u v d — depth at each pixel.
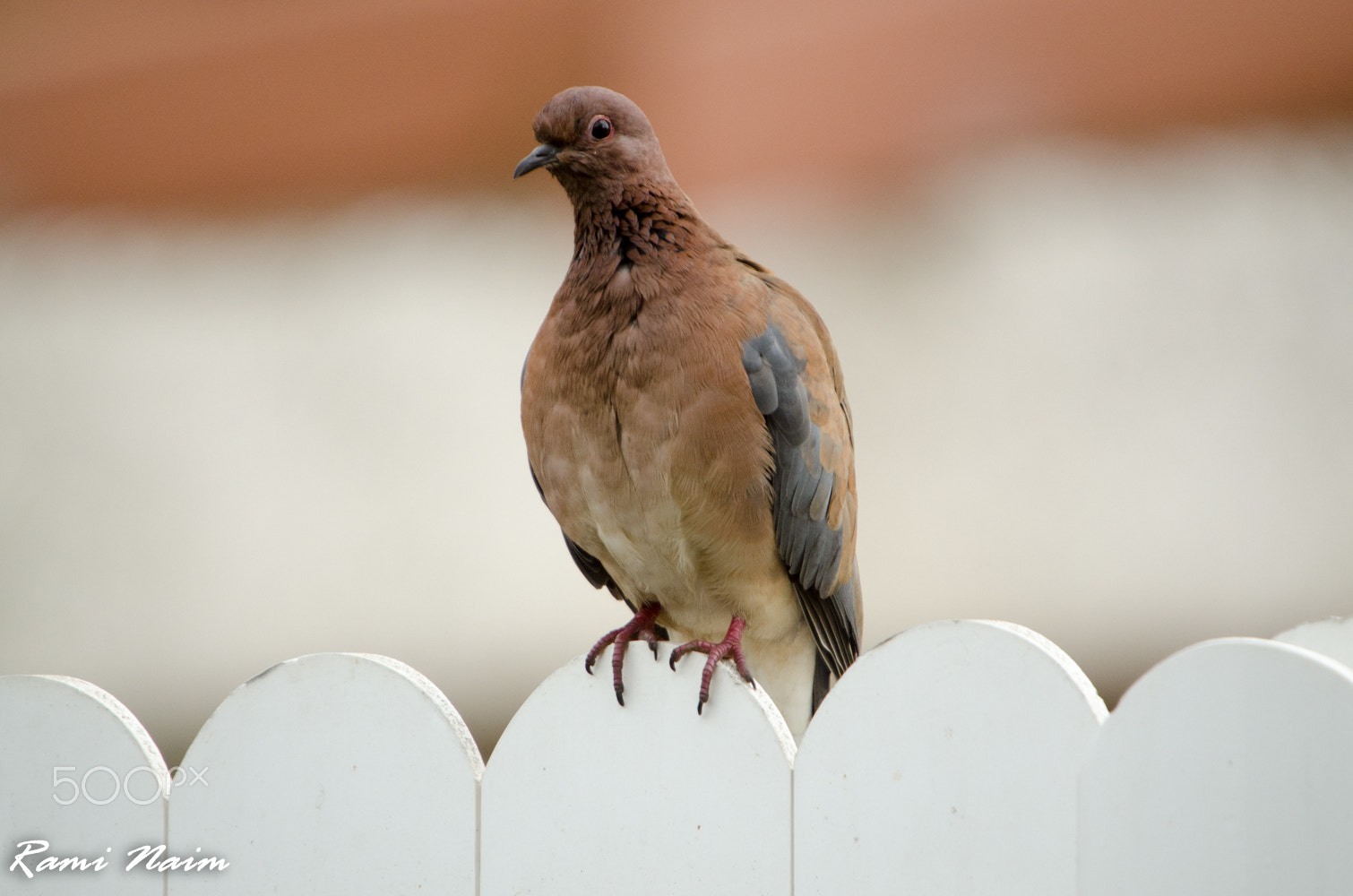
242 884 4.87
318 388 12.63
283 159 13.73
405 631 11.52
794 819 4.15
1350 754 3.32
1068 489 10.73
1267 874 3.42
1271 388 10.43
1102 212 11.30
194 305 13.50
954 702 3.92
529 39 13.02
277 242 13.73
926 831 3.94
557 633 11.23
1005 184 11.73
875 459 11.21
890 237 11.89
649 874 4.38
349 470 12.26
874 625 10.59
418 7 13.27
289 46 13.66
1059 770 3.74
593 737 4.49
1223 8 11.11
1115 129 11.62
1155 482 10.58
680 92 12.61
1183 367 10.76
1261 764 3.44
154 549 12.37
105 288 13.82
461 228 13.09
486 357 12.16
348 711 4.77
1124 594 10.29
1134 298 10.95
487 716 10.88
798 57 12.41
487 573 11.66
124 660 11.91
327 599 11.79
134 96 14.15
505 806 4.58
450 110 13.17
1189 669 3.55
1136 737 3.61
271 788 4.86
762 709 4.23
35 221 14.41
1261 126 11.07
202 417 12.88
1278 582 9.96
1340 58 10.70
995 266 11.51
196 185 14.09
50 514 12.77
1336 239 10.45
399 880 4.69
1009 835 3.81
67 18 14.43
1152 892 3.57
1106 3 11.58
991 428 11.12
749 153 12.45
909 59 12.12
